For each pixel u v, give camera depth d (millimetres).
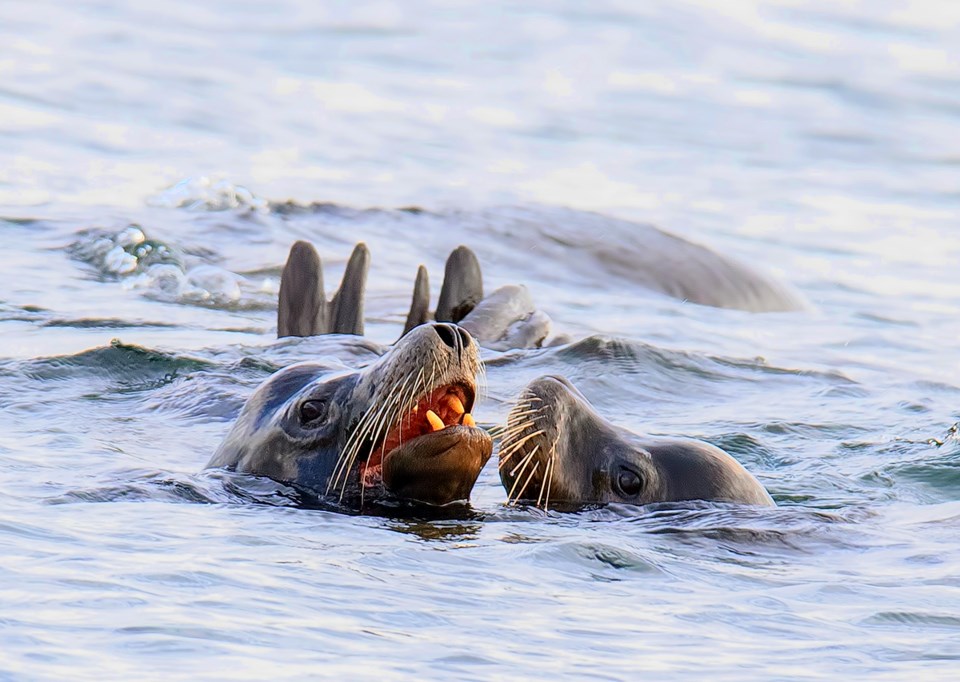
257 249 61250
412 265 62688
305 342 42500
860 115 116312
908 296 68625
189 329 47750
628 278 65812
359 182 82250
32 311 48469
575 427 28547
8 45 105438
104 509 25375
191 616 19266
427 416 26469
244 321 50500
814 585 23109
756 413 40281
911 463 34844
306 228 66562
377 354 41125
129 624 18781
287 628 19156
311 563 22438
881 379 48375
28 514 24531
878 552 25688
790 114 115375
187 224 63625
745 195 90625
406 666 18078
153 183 74562
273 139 91000
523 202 76750
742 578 23469
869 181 96875
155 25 121312
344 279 44438
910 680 18516
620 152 99812
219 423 35688
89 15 121312
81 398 37906
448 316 45750
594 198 86000
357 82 111875
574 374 42531
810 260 75812
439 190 82312
